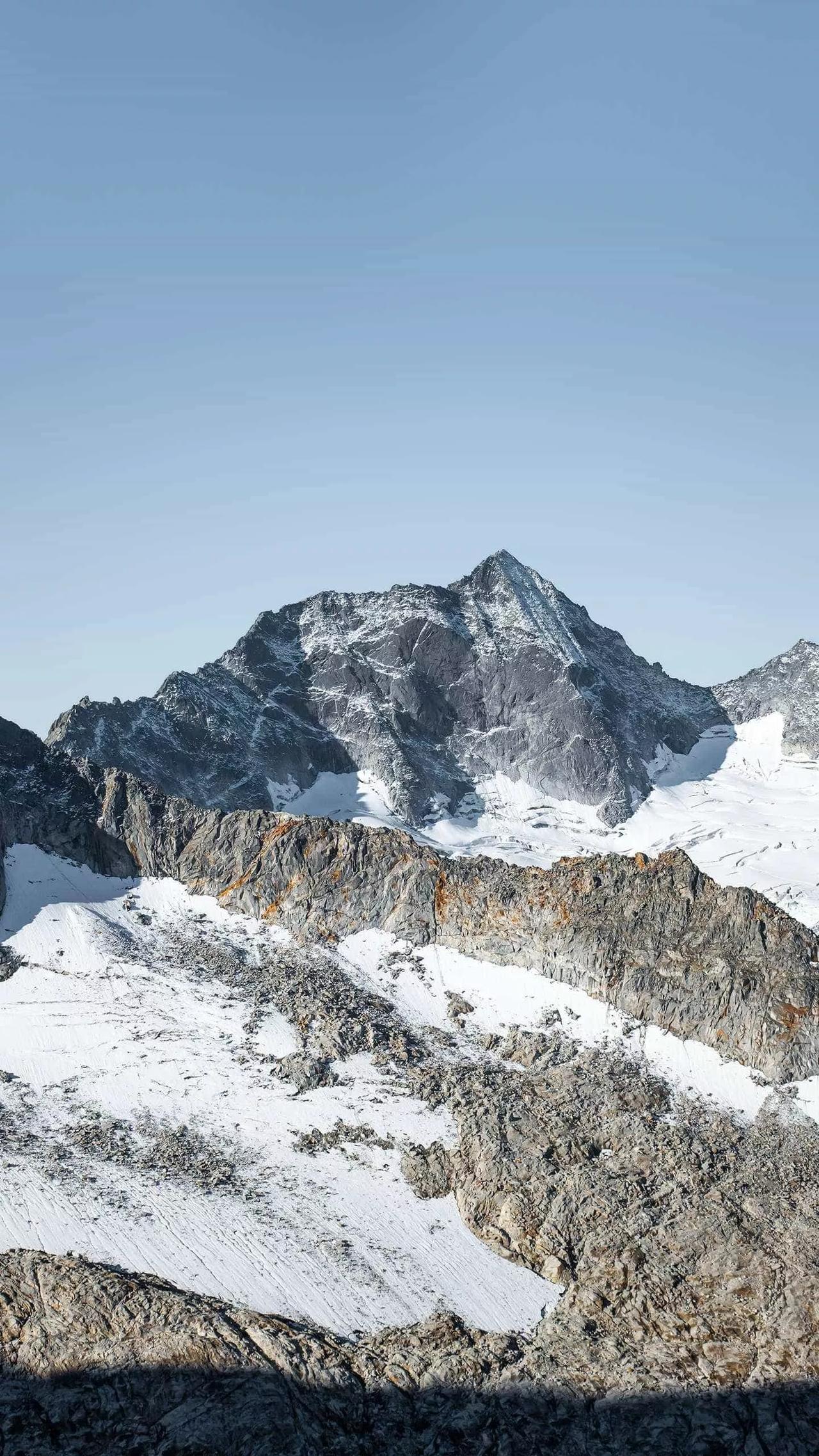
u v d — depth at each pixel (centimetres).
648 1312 18250
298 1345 16562
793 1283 18525
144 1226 18275
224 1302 17150
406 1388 16500
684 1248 19162
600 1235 19275
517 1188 19950
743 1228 19550
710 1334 17938
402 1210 19512
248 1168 19862
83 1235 17962
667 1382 16962
